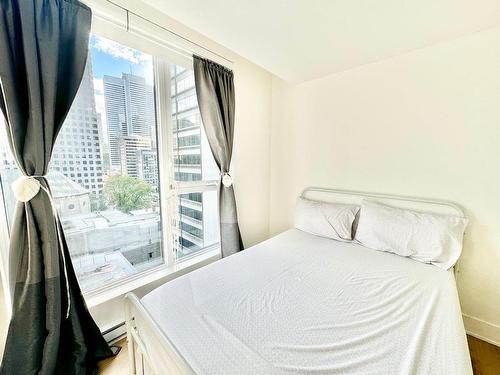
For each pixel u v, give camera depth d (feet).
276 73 7.21
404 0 3.97
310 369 2.53
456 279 5.54
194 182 7.02
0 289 3.87
